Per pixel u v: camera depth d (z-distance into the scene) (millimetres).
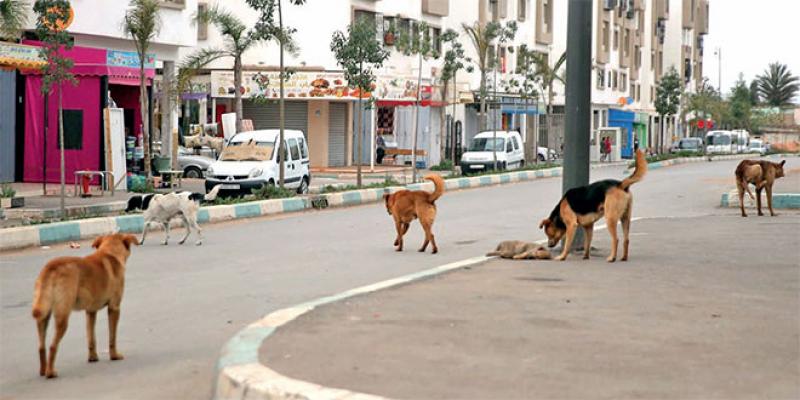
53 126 29703
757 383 6523
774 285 11039
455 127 54125
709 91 104062
